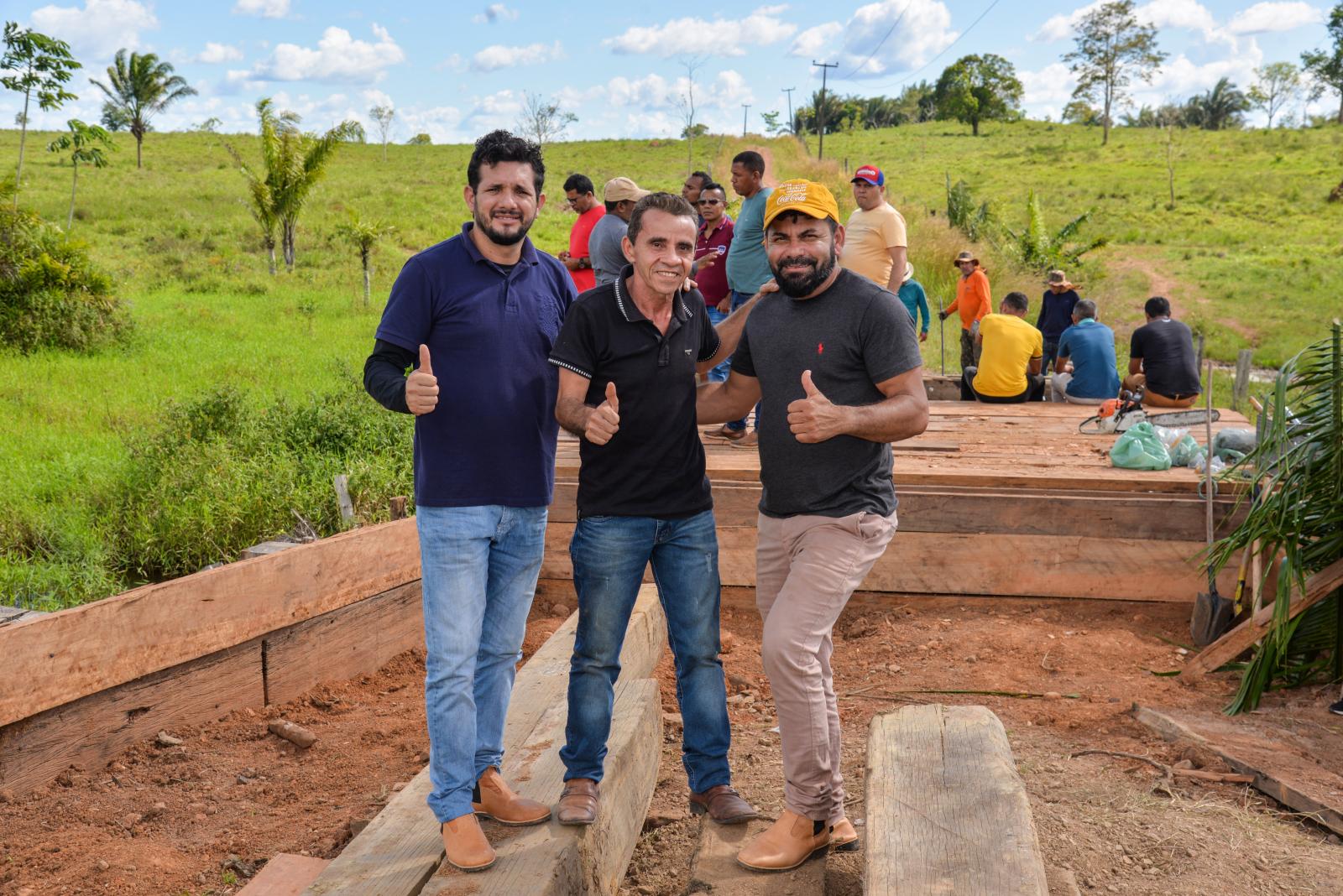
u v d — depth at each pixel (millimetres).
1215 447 6594
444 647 2787
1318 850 3248
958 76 95812
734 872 3053
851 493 3020
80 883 3361
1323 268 33500
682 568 3188
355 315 20594
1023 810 2623
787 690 2959
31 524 7785
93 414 11273
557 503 6332
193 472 8398
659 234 2850
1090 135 81438
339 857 2859
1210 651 4977
